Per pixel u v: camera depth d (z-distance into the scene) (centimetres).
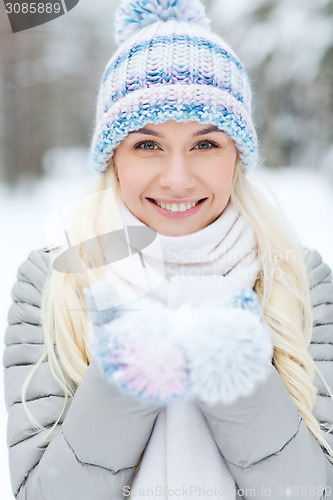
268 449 88
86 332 112
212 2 782
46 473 92
